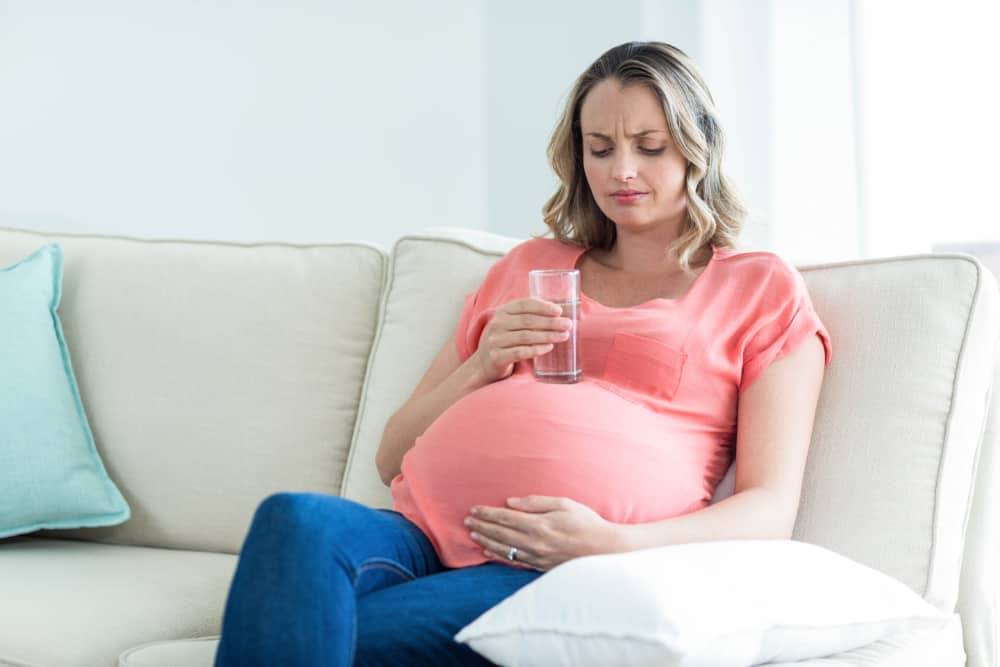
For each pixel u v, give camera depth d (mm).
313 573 1219
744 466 1570
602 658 1155
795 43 2697
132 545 2088
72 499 2010
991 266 2514
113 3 3154
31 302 2105
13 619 1638
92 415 2125
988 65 2500
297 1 3090
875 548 1544
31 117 3172
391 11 3059
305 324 2072
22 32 3160
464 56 3020
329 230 3129
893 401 1600
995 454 1703
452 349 1842
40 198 3180
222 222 3156
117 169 3160
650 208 1708
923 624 1371
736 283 1681
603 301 1769
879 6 2586
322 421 2027
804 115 2701
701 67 2764
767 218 2695
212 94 3139
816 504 1596
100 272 2205
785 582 1264
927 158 2568
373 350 2029
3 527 1974
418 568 1497
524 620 1197
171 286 2158
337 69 3094
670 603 1146
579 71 2912
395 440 1768
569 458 1505
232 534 2020
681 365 1618
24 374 2033
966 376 1600
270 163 3135
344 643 1218
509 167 3006
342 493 1965
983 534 1684
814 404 1612
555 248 1864
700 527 1449
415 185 3078
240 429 2043
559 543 1412
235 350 2082
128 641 1617
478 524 1482
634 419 1564
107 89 3158
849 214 2678
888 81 2590
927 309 1632
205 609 1734
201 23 3121
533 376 1693
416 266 2027
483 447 1547
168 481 2061
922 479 1557
